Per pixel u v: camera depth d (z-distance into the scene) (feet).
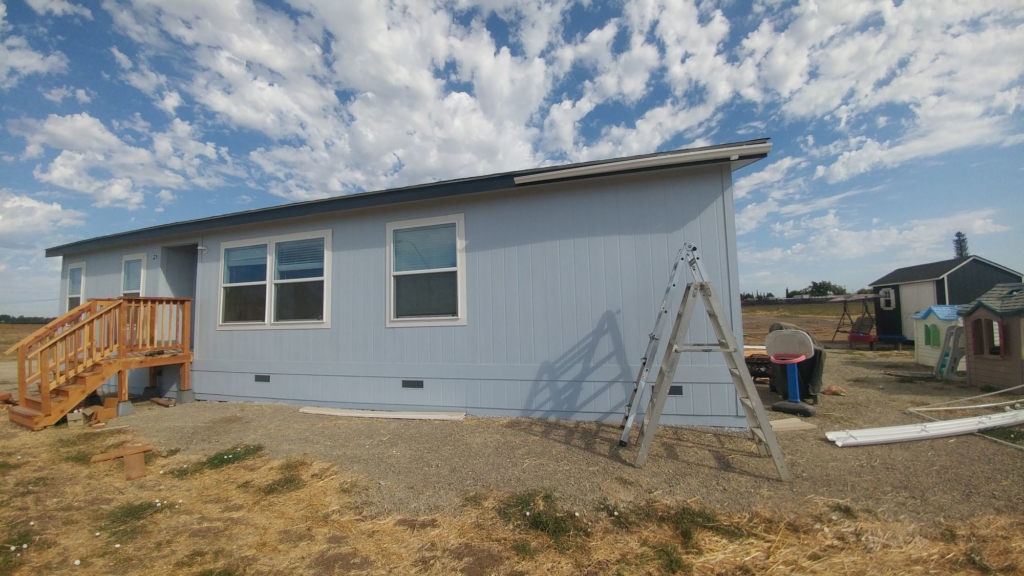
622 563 8.30
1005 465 12.05
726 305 16.03
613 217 17.43
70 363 20.39
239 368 23.11
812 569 8.00
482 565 8.37
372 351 20.47
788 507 10.09
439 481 12.08
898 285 52.06
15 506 11.33
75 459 14.83
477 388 18.78
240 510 10.93
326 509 10.81
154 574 8.30
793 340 19.02
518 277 18.43
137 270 27.86
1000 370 23.43
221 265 24.08
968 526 9.16
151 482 12.86
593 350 17.42
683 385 16.38
